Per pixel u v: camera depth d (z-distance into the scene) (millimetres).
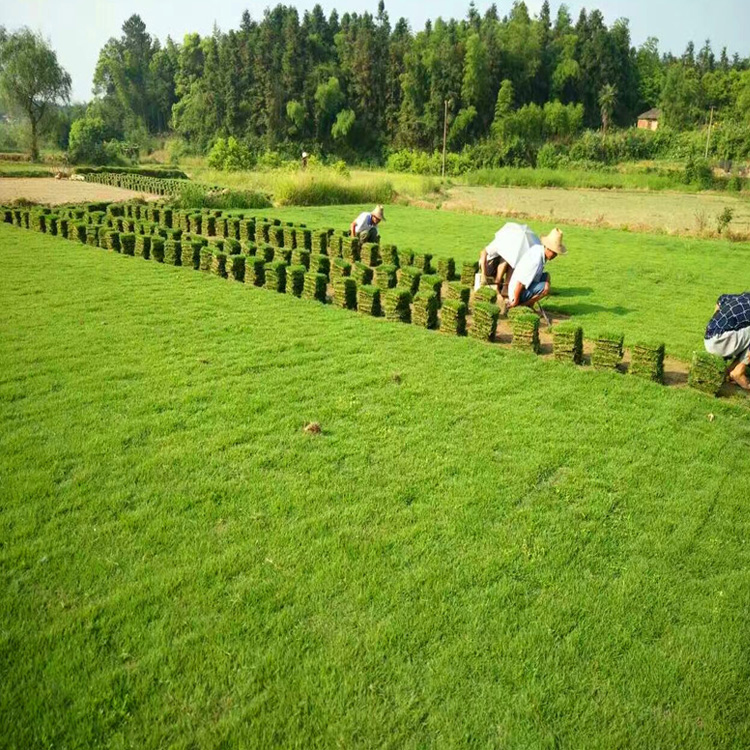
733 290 14148
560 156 63812
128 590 4266
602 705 3596
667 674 3812
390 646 3908
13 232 18391
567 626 4129
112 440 6207
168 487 5461
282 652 3834
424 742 3334
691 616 4281
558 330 9047
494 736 3385
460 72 78438
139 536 4812
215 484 5523
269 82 81812
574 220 26766
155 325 9969
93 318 10203
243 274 13219
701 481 5973
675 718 3541
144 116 106375
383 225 23031
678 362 9617
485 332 9898
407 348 9344
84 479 5531
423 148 81000
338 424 6754
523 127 74875
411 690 3627
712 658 3938
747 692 3719
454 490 5590
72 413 6781
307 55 86562
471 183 51125
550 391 7949
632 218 29312
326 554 4699
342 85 85438
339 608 4191
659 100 89875
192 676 3650
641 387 8227
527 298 10648
